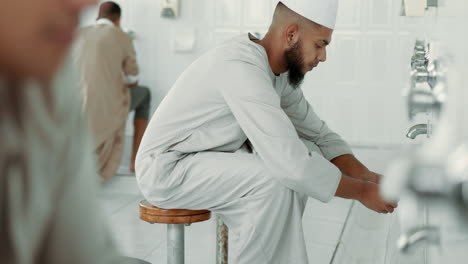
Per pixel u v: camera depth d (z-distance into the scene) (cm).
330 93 429
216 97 178
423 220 61
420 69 115
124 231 290
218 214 192
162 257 252
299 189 166
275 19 182
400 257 157
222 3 436
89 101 355
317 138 207
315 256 252
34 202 49
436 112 72
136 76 399
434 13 125
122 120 369
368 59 419
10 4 40
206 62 182
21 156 48
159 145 184
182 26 442
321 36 176
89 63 359
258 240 172
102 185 371
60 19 41
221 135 181
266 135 166
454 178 36
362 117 425
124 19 447
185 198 180
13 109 48
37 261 55
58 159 52
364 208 302
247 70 173
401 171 38
